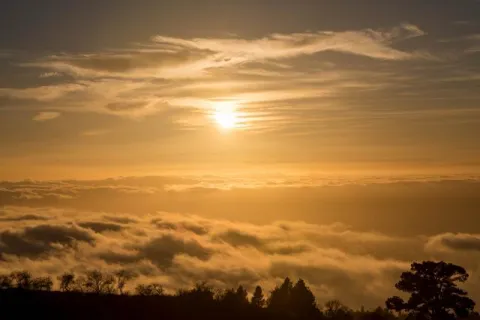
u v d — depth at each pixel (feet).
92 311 395.75
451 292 264.72
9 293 417.90
